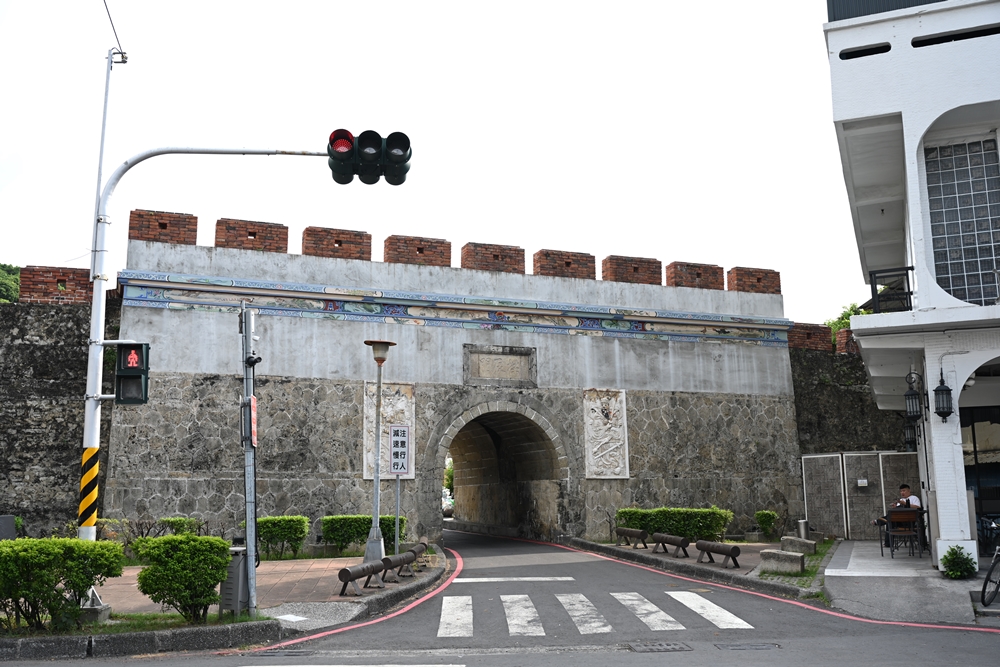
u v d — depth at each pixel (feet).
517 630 34.04
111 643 29.66
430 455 68.18
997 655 27.48
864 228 61.16
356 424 66.49
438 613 38.37
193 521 58.75
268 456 63.77
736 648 29.58
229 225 66.33
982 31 46.01
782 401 80.18
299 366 65.72
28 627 30.86
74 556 30.86
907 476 66.95
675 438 75.97
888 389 63.77
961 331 43.73
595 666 26.35
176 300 63.52
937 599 37.52
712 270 80.43
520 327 72.84
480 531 92.58
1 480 59.11
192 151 36.94
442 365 69.82
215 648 31.04
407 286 70.23
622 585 46.09
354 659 28.53
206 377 63.21
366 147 36.50
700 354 78.28
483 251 73.67
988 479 58.13
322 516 64.23
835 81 46.75
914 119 45.39
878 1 47.26
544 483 75.66
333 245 68.95
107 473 60.08
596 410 73.97
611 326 75.77
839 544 63.00
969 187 46.42
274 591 42.32
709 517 65.67
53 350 61.82
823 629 33.22
